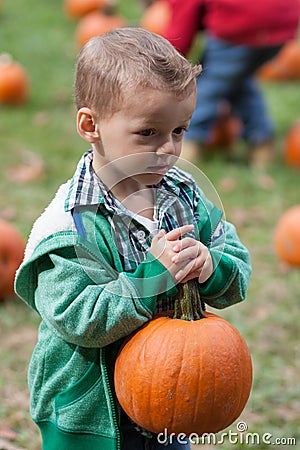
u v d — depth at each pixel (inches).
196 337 120.0
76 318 118.7
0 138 441.1
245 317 255.9
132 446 132.5
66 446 127.7
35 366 129.3
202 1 355.9
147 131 114.7
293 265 297.1
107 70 114.7
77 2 684.7
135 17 698.8
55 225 121.0
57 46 624.7
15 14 697.6
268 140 407.8
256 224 340.2
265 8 362.3
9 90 498.0
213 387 119.1
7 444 185.9
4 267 265.1
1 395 209.0
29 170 390.9
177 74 113.3
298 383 216.1
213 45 375.6
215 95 382.6
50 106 504.7
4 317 255.1
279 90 558.3
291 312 260.7
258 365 225.0
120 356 123.2
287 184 386.9
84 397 125.3
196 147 391.2
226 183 378.9
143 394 119.6
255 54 371.9
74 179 123.6
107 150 118.7
